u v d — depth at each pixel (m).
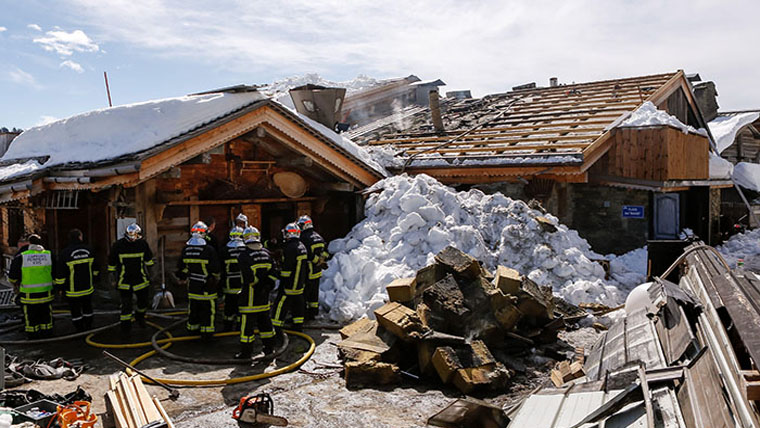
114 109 10.95
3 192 10.48
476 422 5.02
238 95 11.48
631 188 14.62
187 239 11.32
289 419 5.85
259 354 7.91
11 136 15.42
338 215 14.20
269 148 12.70
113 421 5.51
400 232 11.48
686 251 8.05
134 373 6.59
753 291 4.70
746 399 3.01
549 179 13.99
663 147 14.01
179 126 10.52
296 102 15.42
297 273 8.59
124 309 8.73
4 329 9.27
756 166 24.62
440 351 6.82
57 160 10.94
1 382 5.89
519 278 8.36
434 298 7.77
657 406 4.02
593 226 15.56
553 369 7.20
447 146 16.67
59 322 9.77
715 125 27.08
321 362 7.63
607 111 17.39
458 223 11.53
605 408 4.21
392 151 16.39
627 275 12.49
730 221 22.20
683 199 18.61
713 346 4.25
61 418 5.21
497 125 18.88
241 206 12.23
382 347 7.27
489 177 14.66
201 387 6.71
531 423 4.68
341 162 13.42
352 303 9.96
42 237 11.73
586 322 9.40
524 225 11.38
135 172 9.77
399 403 6.30
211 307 8.45
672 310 5.99
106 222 11.47
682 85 20.98
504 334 7.85
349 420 5.82
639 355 5.83
